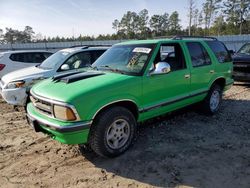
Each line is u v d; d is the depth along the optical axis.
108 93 3.99
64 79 4.31
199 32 57.56
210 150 4.48
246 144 4.70
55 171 3.92
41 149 4.66
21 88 6.58
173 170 3.86
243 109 6.88
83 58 7.73
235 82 10.52
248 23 58.06
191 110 6.68
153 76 4.62
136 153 4.39
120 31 76.75
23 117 6.62
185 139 4.95
